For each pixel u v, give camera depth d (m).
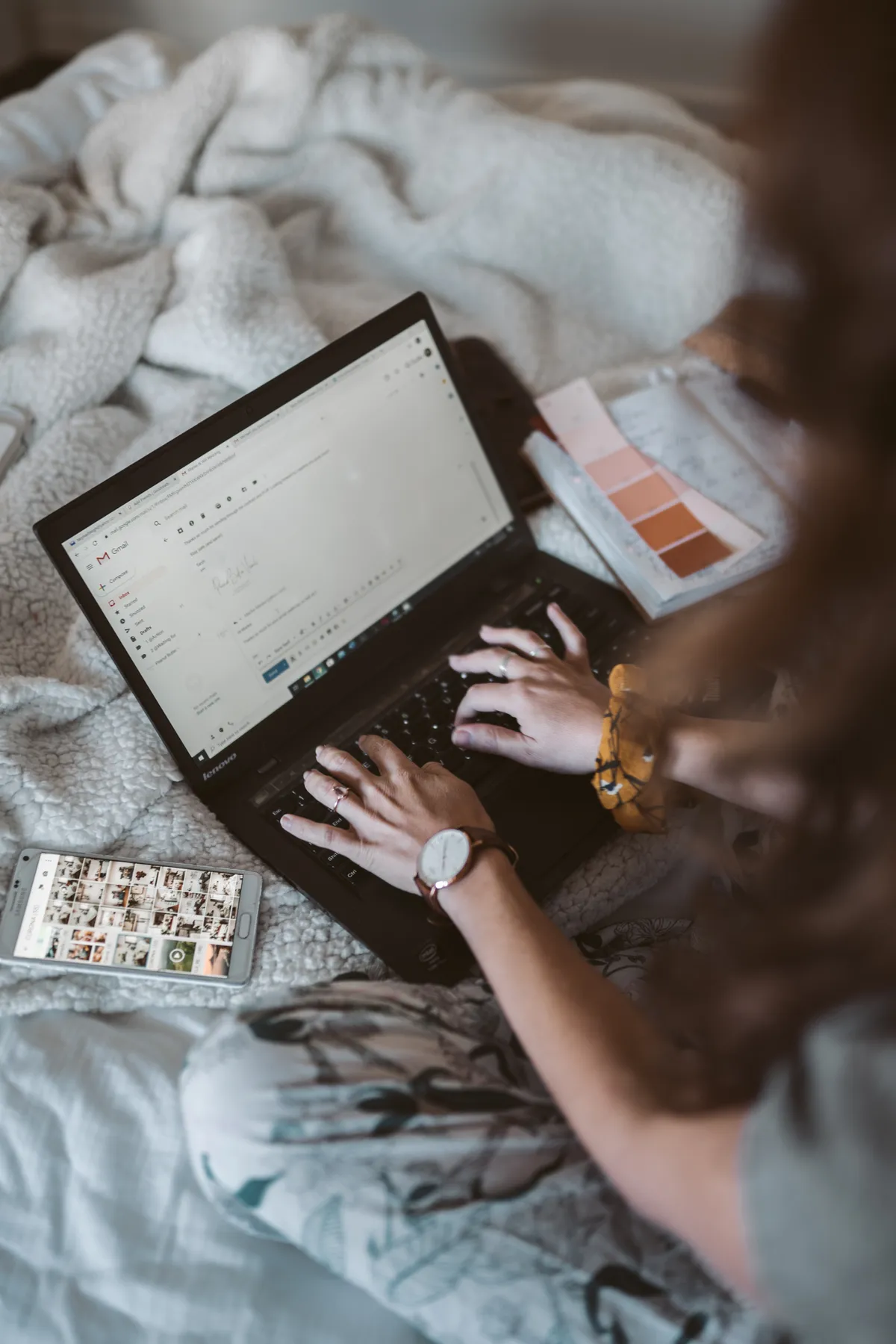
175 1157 0.79
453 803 0.82
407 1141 0.62
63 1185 0.77
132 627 0.88
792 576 0.43
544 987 0.62
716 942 0.58
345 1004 0.68
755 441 1.20
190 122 1.36
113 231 1.33
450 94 1.44
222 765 0.93
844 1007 0.43
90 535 0.86
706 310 1.36
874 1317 0.40
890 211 0.35
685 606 1.06
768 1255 0.42
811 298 0.39
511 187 1.38
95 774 0.92
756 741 0.49
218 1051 0.65
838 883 0.46
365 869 0.86
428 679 1.00
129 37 1.53
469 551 1.07
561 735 0.88
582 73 2.19
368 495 1.00
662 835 0.89
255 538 0.94
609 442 1.20
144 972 0.83
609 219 1.37
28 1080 0.81
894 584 0.40
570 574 1.11
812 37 0.35
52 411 1.18
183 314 1.21
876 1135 0.40
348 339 0.98
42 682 0.94
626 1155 0.52
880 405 0.38
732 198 1.33
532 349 1.31
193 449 0.90
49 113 1.42
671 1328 0.58
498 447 1.18
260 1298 0.73
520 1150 0.63
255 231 1.24
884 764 0.44
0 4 2.22
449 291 1.38
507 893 0.69
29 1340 0.71
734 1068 0.50
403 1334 0.74
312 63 1.39
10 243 1.23
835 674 0.43
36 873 0.85
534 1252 0.60
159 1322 0.72
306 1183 0.62
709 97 2.16
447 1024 0.71
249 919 0.86
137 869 0.86
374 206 1.39
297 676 0.97
